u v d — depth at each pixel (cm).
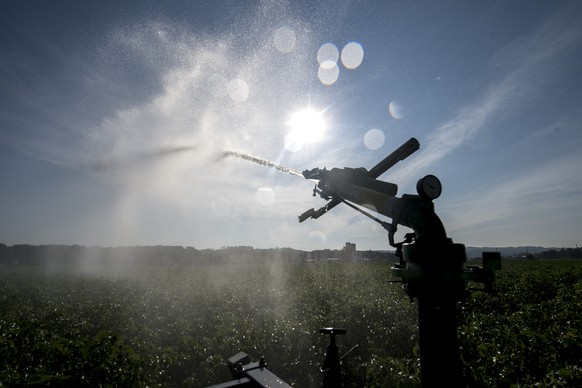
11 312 1641
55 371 680
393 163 260
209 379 774
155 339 1117
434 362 176
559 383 552
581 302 1361
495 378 627
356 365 788
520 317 1143
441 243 180
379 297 1753
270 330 1026
